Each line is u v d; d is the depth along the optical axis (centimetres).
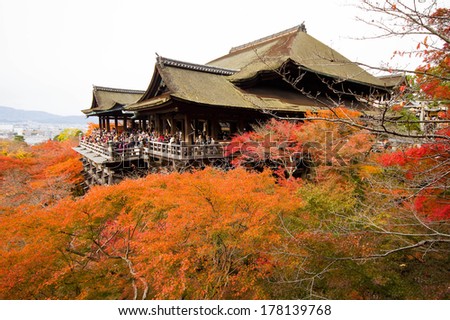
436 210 698
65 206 850
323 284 902
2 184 2250
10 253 733
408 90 519
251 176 1005
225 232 739
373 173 1188
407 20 450
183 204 792
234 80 2180
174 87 1766
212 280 778
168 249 765
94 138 2716
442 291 930
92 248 998
